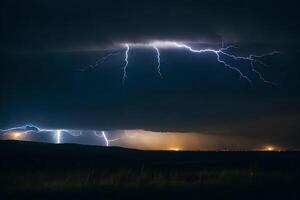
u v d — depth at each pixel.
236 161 31.02
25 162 29.17
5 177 19.59
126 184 17.50
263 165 27.27
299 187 16.41
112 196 14.99
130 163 29.66
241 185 16.88
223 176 19.77
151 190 15.95
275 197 14.79
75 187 16.73
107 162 30.17
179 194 15.23
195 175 20.67
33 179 18.89
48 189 16.34
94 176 19.94
